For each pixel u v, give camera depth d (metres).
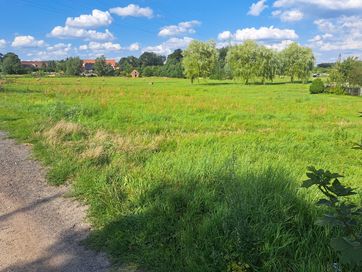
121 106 22.62
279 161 8.12
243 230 4.01
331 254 3.77
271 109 24.97
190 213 4.90
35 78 87.31
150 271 3.90
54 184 6.82
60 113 16.30
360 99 40.16
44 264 4.13
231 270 3.74
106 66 143.62
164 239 4.40
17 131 12.27
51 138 10.25
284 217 4.48
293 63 88.69
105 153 8.24
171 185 6.04
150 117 17.77
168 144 10.39
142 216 4.94
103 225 4.94
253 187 5.05
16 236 4.84
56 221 5.26
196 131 14.97
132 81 85.75
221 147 10.25
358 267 3.42
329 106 28.73
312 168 2.55
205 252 3.98
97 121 15.65
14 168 7.96
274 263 3.69
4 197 6.28
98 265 4.06
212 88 57.75
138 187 5.89
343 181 7.41
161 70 135.00
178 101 27.81
